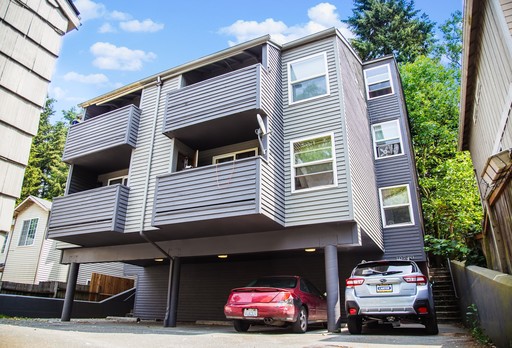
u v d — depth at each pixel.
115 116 13.06
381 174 14.77
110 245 13.02
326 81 11.10
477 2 7.66
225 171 9.63
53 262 21.62
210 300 14.34
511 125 7.80
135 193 11.90
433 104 22.89
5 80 3.60
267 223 9.67
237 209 9.07
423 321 7.66
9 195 3.48
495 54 7.86
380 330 8.66
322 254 12.39
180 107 11.45
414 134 22.47
